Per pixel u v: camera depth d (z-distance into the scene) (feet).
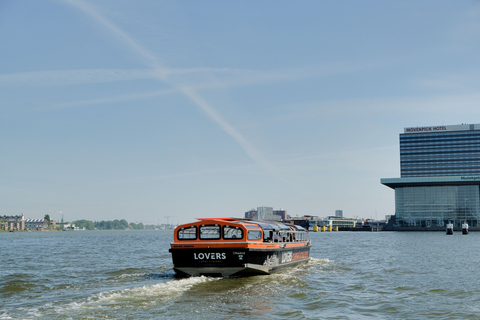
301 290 87.25
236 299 77.30
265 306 72.74
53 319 62.69
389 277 110.63
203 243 98.89
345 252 212.02
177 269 100.73
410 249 238.89
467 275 114.73
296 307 72.95
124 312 66.95
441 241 367.25
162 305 71.67
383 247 263.29
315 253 204.54
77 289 90.43
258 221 115.03
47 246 311.47
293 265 128.26
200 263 99.40
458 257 175.73
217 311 68.39
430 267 134.51
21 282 102.06
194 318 64.08
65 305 71.67
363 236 571.69
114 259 172.55
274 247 108.06
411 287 94.38
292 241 132.05
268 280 97.35
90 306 70.79
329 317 66.64
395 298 81.82
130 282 99.55
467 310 71.92
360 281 103.19
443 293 87.35
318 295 83.35
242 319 64.08
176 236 102.47
